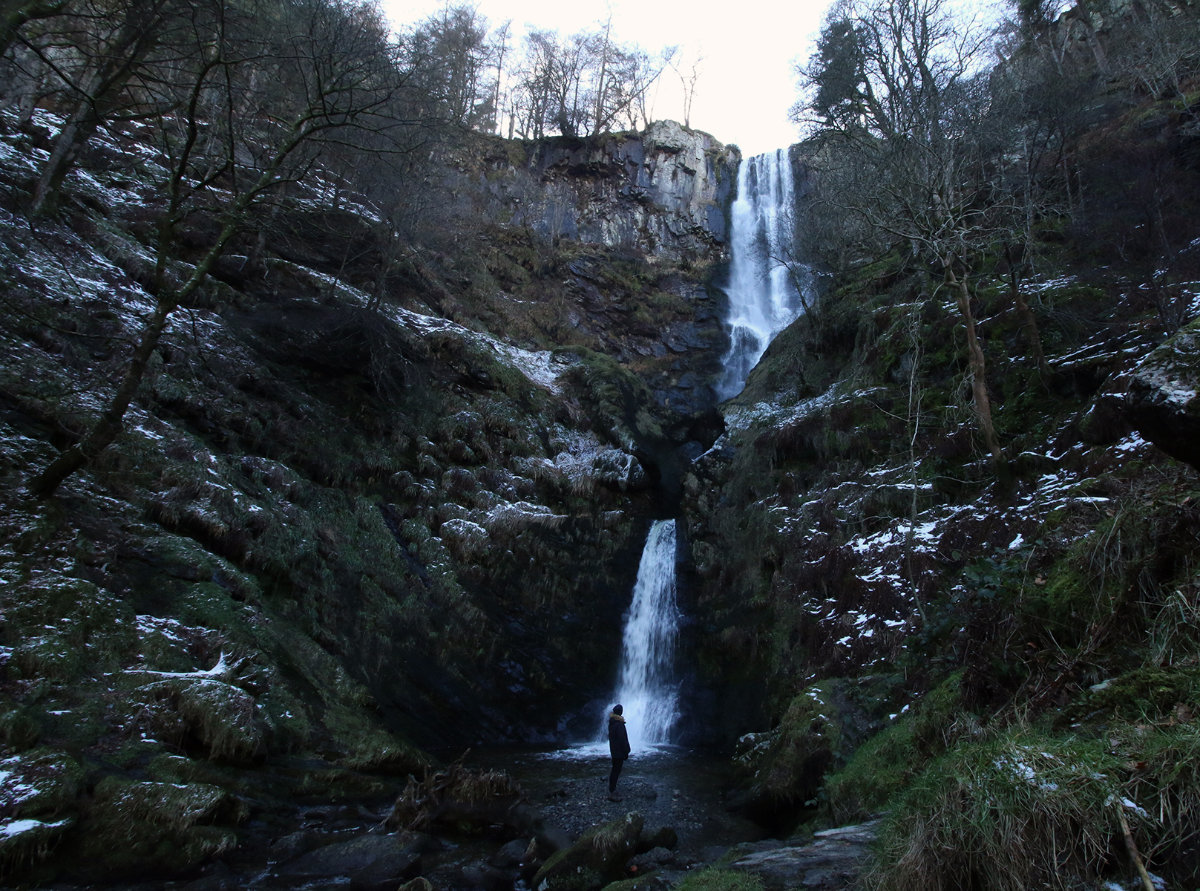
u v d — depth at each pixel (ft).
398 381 57.62
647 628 51.19
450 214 83.66
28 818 18.54
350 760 27.99
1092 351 37.99
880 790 20.20
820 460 50.70
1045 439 36.22
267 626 32.55
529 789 30.22
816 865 14.71
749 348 105.29
